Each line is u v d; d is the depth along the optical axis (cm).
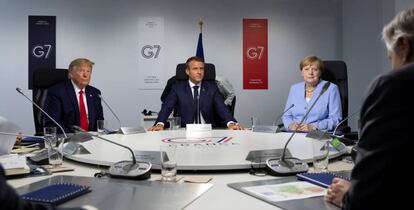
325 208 102
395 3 380
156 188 124
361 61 463
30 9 479
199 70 342
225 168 149
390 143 78
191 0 499
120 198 113
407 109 78
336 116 303
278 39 514
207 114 344
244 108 513
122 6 491
